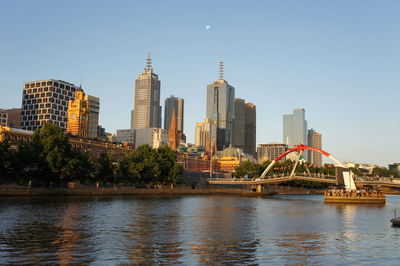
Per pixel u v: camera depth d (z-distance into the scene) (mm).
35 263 31328
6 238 42062
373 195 120688
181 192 166375
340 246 41250
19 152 111062
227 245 40844
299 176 165125
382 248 40250
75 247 38031
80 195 121062
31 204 82625
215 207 94312
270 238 45969
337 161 149625
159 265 31750
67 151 121000
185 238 44906
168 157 165750
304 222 63781
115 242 41281
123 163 148500
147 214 72000
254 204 109812
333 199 121188
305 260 34250
